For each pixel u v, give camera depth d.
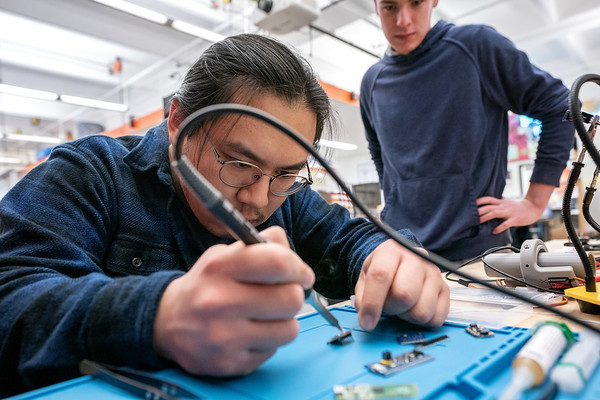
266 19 2.63
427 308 0.43
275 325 0.31
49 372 0.33
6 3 3.25
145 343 0.32
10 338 0.35
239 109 0.30
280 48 0.54
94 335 0.33
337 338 0.41
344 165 7.48
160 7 3.66
